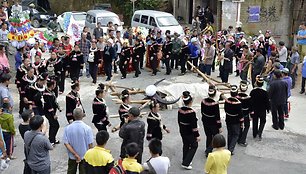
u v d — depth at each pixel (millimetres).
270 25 26438
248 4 25750
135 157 7527
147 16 25406
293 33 26703
